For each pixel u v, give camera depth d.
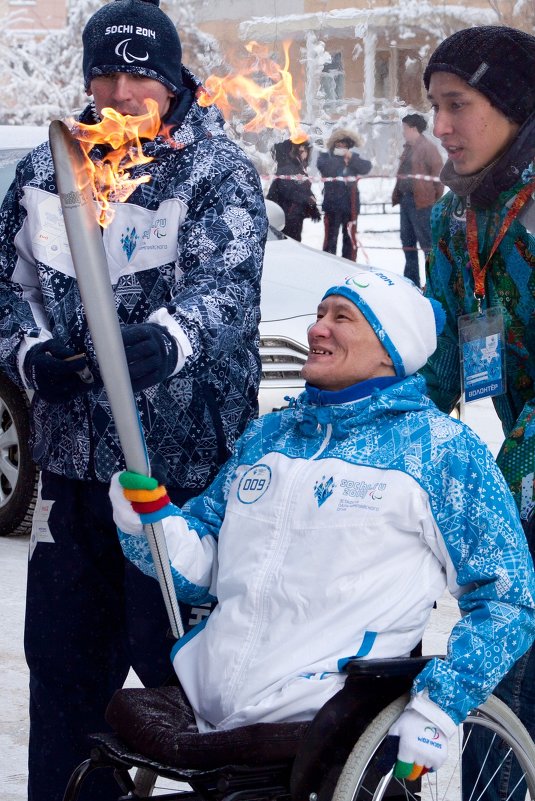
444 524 2.34
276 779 2.19
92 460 2.75
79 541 2.83
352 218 12.14
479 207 2.72
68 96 18.23
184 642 2.48
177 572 2.50
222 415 2.76
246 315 2.70
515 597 2.31
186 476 2.75
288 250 6.41
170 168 2.71
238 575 2.41
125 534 2.51
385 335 2.42
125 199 2.71
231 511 2.49
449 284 2.91
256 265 2.68
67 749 2.86
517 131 2.66
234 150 2.76
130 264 2.71
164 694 2.48
